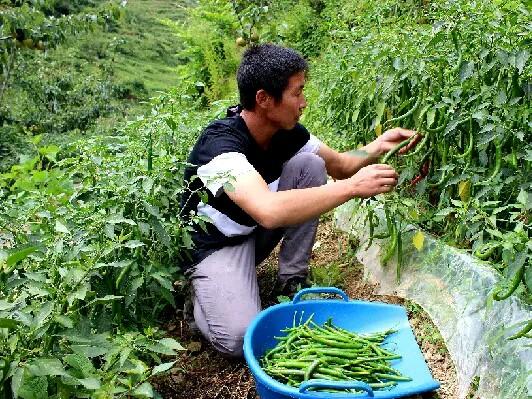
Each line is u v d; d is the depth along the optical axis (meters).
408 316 2.40
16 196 2.60
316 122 4.02
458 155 2.41
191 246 2.47
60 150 2.97
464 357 2.07
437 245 2.42
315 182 2.60
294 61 2.27
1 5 3.52
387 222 2.52
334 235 3.28
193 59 8.44
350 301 2.31
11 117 10.99
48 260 1.99
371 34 3.17
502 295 1.87
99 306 2.24
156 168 2.57
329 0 7.05
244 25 5.82
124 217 2.34
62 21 3.62
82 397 1.75
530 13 2.21
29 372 1.57
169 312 2.79
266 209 2.19
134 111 12.88
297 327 2.23
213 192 2.32
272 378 1.96
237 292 2.37
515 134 2.19
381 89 2.73
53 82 12.39
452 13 2.36
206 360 2.44
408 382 1.98
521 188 2.25
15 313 1.75
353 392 1.86
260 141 2.48
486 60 2.31
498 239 2.18
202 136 2.49
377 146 2.65
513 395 1.78
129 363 1.83
